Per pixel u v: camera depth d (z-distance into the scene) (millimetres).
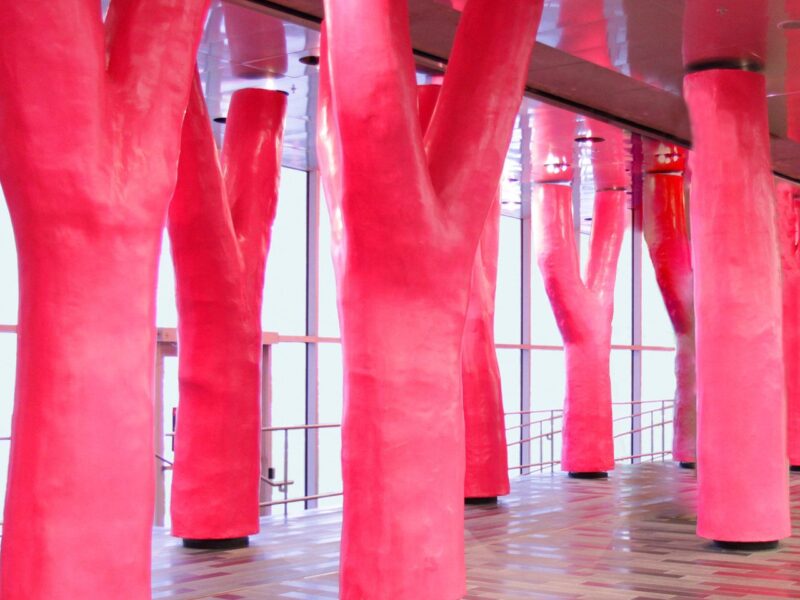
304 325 15969
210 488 9828
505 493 13547
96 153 5082
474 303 13430
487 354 13539
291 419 15656
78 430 5098
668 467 18516
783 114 11914
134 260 5258
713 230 9508
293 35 8984
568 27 8695
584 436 16656
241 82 10414
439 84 10828
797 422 17594
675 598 7602
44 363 5094
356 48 5891
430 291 6293
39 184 5008
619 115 12023
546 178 16172
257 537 10594
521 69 6539
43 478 5074
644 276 22391
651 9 8211
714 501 9617
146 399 5324
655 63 9773
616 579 8320
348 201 6141
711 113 9469
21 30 4852
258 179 10148
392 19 5898
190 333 9852
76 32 4953
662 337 22922
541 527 11258
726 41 9078
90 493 5121
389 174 6020
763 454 9484
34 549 5059
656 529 11078
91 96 5027
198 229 9570
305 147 14156
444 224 6273
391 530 6219
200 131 9344
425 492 6301
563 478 16656
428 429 6316
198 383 9836
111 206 5148
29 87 4910
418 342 6289
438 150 6406
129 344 5242
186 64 5445
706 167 9531
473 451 13367
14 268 12023
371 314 6242
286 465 12828
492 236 13633
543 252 16609
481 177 6430
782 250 17422
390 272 6199
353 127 5965
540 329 20344
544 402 20344
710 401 9609
